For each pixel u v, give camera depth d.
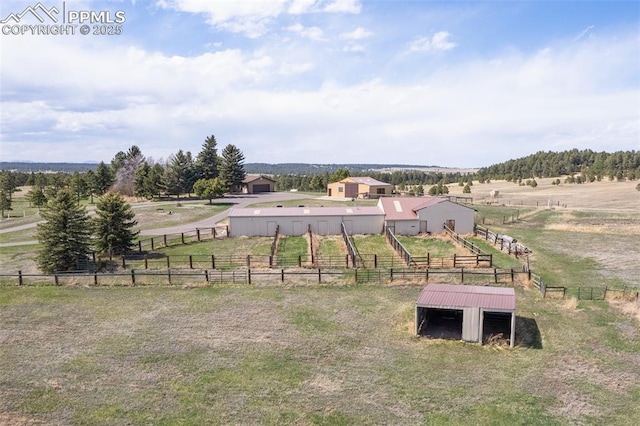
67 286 29.56
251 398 16.48
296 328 22.83
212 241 44.84
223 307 25.75
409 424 14.97
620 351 20.27
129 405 15.93
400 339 21.69
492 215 61.12
